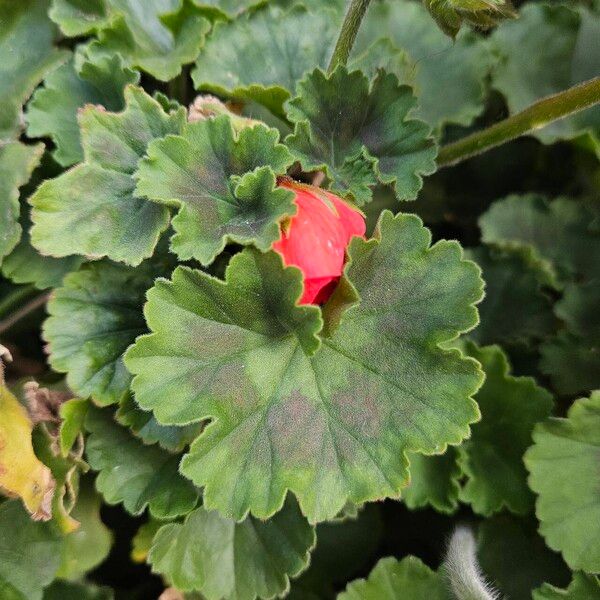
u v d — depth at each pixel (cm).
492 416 28
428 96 31
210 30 28
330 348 22
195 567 24
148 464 24
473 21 22
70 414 23
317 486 21
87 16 27
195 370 21
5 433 22
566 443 26
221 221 21
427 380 22
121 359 23
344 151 25
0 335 26
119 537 27
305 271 20
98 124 22
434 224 32
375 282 22
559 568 27
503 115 32
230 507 21
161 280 21
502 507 27
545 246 31
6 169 24
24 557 24
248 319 21
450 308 22
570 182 33
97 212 22
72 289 23
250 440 21
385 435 22
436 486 27
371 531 28
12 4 27
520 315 30
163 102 24
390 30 31
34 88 26
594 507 26
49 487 22
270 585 24
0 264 23
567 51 32
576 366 28
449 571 25
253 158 22
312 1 30
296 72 28
